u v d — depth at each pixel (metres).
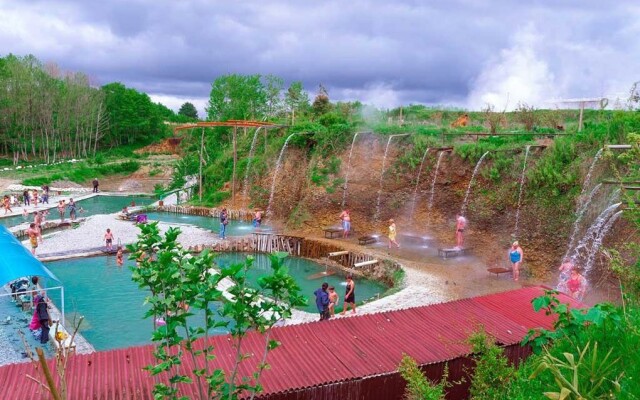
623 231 20.30
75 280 24.73
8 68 90.50
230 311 6.00
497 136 32.00
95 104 102.19
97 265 27.64
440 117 47.34
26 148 90.19
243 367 9.09
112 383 8.38
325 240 31.12
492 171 28.42
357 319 11.41
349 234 32.91
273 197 41.00
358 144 37.81
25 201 49.38
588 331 7.92
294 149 41.78
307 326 10.95
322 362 9.48
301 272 27.30
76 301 21.53
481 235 27.84
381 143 36.56
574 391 5.65
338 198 36.12
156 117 120.06
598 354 7.13
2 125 88.00
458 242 27.31
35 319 16.69
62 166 81.12
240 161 46.16
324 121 42.97
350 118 44.16
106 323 18.94
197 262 6.05
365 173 36.09
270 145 44.31
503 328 11.07
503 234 26.77
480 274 23.58
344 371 9.19
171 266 6.11
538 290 13.46
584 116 36.38
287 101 66.75
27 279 20.50
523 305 12.43
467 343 9.39
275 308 6.09
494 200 28.09
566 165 25.42
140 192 65.00
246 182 44.19
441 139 34.12
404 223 32.34
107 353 9.43
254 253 31.47
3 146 93.00
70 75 105.12
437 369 9.73
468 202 29.44
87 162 86.31
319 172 38.28
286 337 10.38
